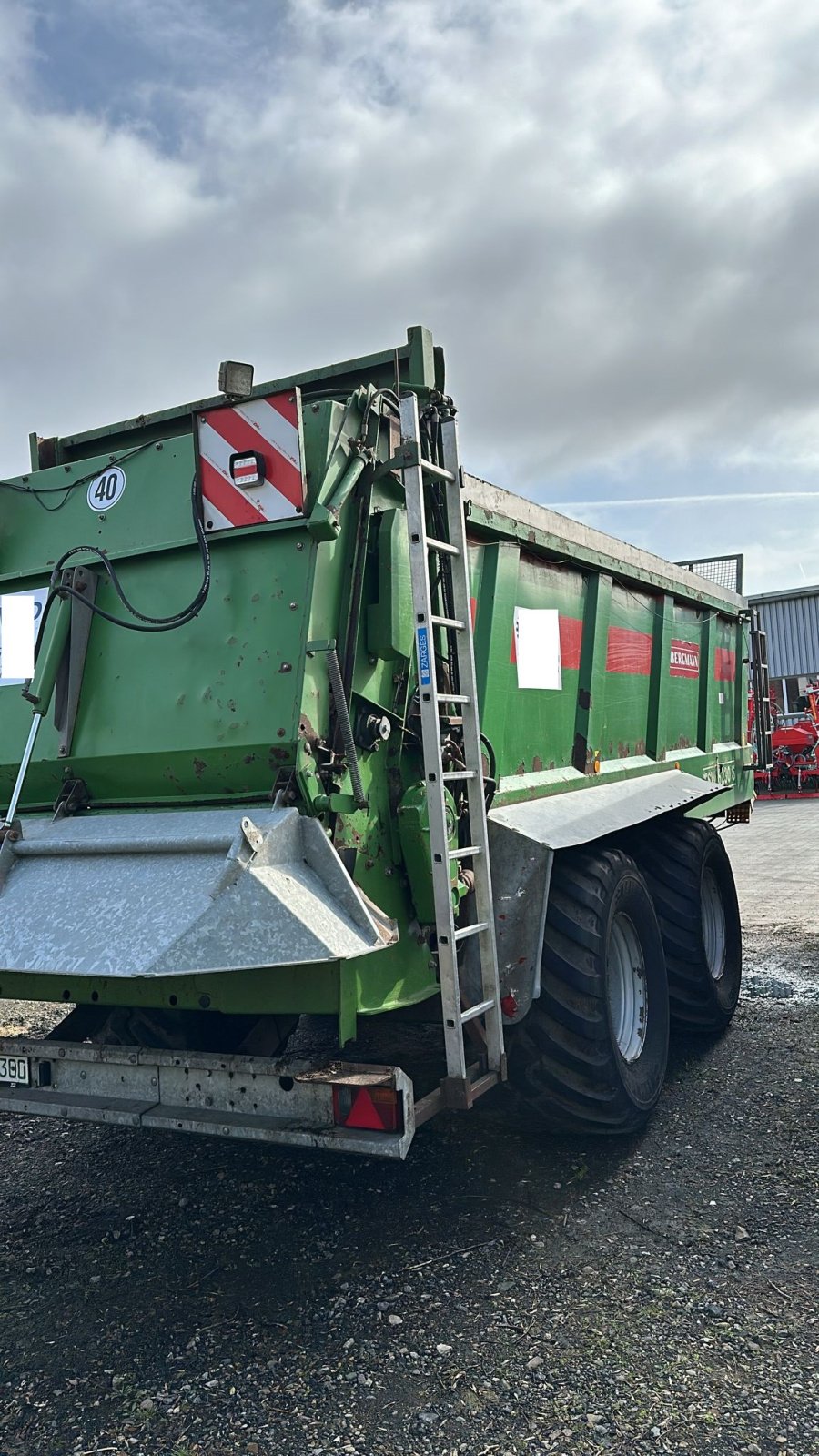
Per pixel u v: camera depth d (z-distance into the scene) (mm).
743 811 8414
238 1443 2371
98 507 3672
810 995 6371
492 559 4289
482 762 3879
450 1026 3129
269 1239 3414
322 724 3119
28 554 3809
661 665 6367
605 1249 3227
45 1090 3320
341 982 2932
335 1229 3453
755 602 29250
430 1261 3191
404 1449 2328
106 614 3406
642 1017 4434
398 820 3369
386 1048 5055
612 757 5617
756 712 8961
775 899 9688
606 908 3971
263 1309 2951
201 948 2611
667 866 5387
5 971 2814
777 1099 4520
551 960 3789
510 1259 3184
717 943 5883
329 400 3211
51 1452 2367
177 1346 2781
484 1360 2641
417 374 3752
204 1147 4309
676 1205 3527
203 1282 3133
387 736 3281
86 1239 3479
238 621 3236
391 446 3529
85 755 3451
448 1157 4039
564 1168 3887
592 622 5309
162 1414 2490
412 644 3459
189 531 3414
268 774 3107
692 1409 2410
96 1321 2932
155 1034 3467
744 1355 2617
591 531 5355
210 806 3240
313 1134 2809
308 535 3152
